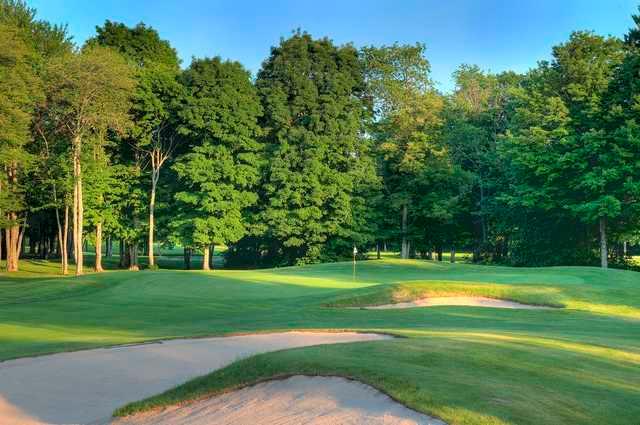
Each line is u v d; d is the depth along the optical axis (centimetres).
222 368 1041
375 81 6197
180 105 5266
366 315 2197
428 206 6106
